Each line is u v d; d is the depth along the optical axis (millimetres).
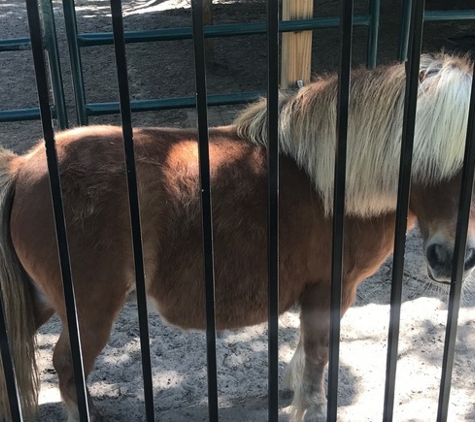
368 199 2223
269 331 1670
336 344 1709
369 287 3725
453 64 2061
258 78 7457
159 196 2186
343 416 2719
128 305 3557
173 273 2256
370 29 4098
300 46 4379
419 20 1424
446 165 2004
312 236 2320
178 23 9914
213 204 2217
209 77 7531
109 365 3070
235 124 2467
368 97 2121
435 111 1982
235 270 2266
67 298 1608
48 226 2125
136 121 6246
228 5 10727
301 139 2258
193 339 3270
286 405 2830
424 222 2148
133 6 11336
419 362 3070
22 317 2307
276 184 1543
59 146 2221
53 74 3770
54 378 2977
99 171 2158
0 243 2242
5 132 6148
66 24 3689
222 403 2836
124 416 2748
